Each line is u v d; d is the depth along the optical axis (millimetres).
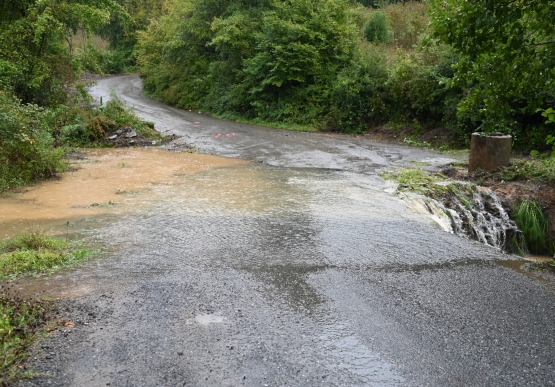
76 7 19484
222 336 4371
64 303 4984
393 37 27719
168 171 12969
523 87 6309
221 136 19375
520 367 3977
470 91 15453
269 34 23891
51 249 6645
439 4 6039
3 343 3980
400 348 4230
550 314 4945
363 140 18797
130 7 50438
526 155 14625
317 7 24266
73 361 3895
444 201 10180
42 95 19250
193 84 30047
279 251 6809
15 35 18109
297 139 18766
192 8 30359
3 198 9992
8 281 5566
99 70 22047
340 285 5625
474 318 4832
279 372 3826
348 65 23266
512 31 5742
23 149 11516
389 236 7598
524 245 10117
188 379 3701
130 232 7641
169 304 5020
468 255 6820
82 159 14961
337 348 4215
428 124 18891
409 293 5426
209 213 8797
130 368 3826
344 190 10664
